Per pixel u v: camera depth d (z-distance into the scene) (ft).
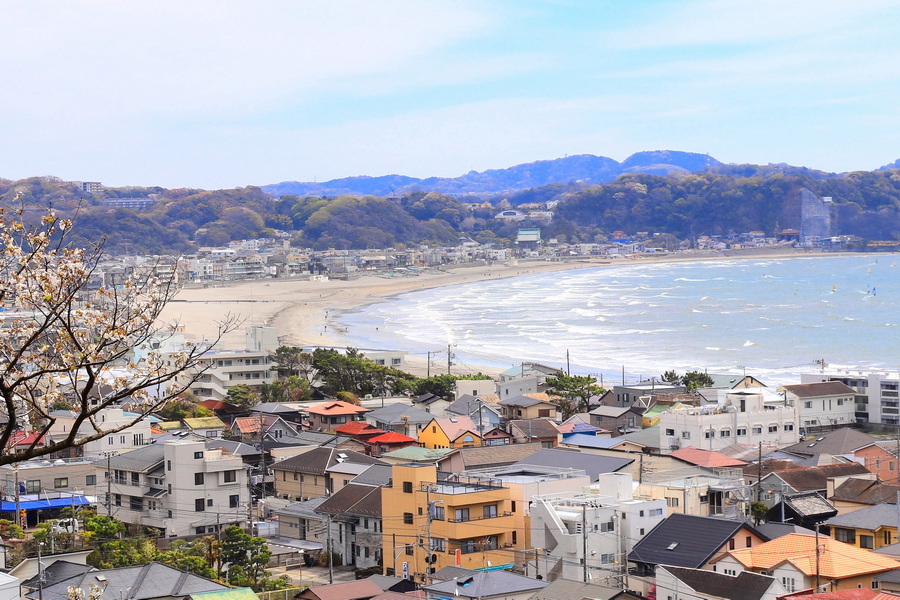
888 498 198.59
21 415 49.98
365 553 191.93
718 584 135.54
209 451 223.10
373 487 205.46
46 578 146.92
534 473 200.54
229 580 163.94
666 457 230.89
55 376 51.11
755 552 147.43
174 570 144.46
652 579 147.64
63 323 47.03
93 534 191.11
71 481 230.68
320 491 234.79
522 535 178.09
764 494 209.26
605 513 166.30
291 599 154.51
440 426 276.21
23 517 213.66
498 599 136.26
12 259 46.80
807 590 135.85
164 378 52.65
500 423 302.04
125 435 256.32
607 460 216.13
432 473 184.14
